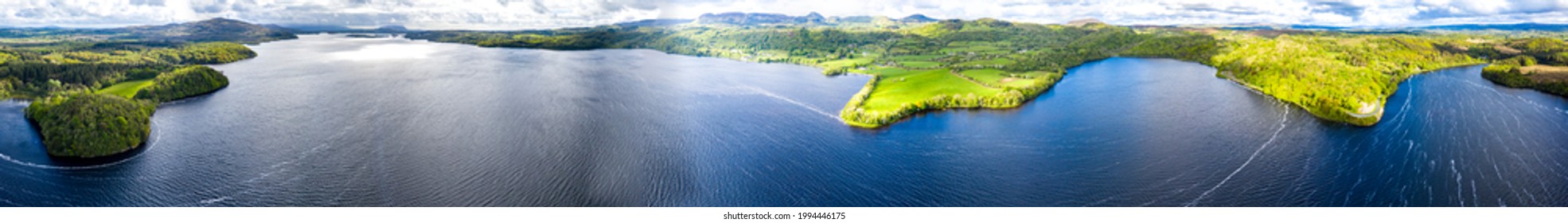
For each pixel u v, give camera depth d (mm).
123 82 129250
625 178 72000
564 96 122875
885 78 154875
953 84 136250
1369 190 69562
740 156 80875
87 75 126500
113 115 85375
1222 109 113562
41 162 76875
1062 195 68500
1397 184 70812
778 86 145750
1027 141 90062
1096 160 80250
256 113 107625
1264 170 75938
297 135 92125
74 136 79812
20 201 66188
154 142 88125
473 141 87562
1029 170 76375
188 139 89875
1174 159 80562
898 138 92062
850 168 77062
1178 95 131000
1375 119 100750
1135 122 102688
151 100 112562
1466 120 99438
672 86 140625
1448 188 69875
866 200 66938
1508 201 66375
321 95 126750
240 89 134500
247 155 81812
